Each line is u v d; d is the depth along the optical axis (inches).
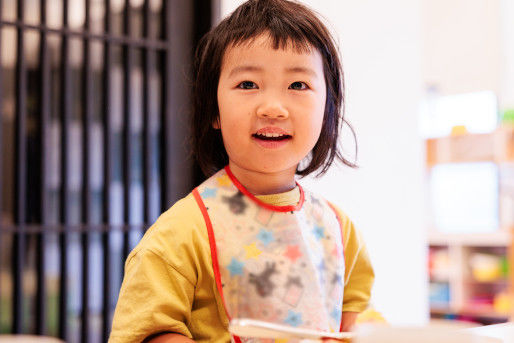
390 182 95.4
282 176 32.0
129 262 29.5
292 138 29.5
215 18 75.6
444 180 205.0
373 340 17.7
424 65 227.9
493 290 187.3
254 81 29.1
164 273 28.2
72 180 68.8
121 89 72.3
